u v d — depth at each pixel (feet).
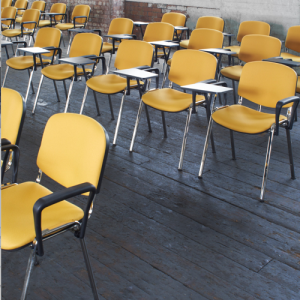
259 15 20.45
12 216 4.71
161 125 12.51
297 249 6.63
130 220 7.28
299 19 18.94
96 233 6.82
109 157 10.00
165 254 6.35
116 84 11.04
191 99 9.87
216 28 18.17
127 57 11.75
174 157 10.18
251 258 6.34
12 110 5.93
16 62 13.60
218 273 5.95
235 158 10.18
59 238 6.63
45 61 14.01
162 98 9.94
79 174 4.97
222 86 9.14
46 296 5.32
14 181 5.63
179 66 10.64
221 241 6.76
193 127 12.44
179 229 7.06
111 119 12.89
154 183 8.76
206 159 10.11
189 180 8.96
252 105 15.07
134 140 10.40
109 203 7.82
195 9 23.44
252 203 8.06
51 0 31.50
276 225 7.32
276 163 10.02
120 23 18.20
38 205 3.80
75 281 5.65
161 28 16.57
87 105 14.32
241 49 13.76
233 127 8.34
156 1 25.43
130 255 6.29
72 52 13.25
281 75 8.96
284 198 8.30
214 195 8.32
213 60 9.95
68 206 5.13
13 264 5.93
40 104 14.23
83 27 24.40
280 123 8.38
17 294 5.34
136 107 14.33
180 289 5.58
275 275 5.96
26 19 23.08
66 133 5.21
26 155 9.96
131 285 5.62
